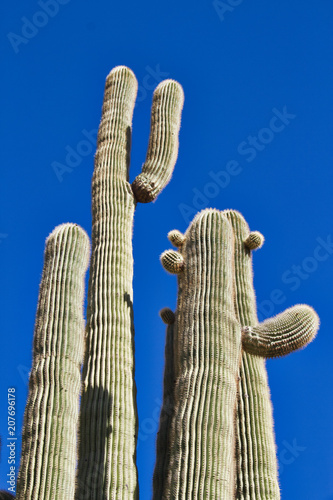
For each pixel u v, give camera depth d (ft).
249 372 27.35
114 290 27.27
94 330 26.32
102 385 24.75
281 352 22.86
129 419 24.35
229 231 25.13
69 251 25.00
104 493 22.58
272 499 25.00
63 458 21.11
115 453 23.36
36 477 20.65
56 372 22.45
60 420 21.66
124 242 28.76
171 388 26.76
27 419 21.74
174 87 32.91
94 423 23.90
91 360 25.57
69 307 23.79
